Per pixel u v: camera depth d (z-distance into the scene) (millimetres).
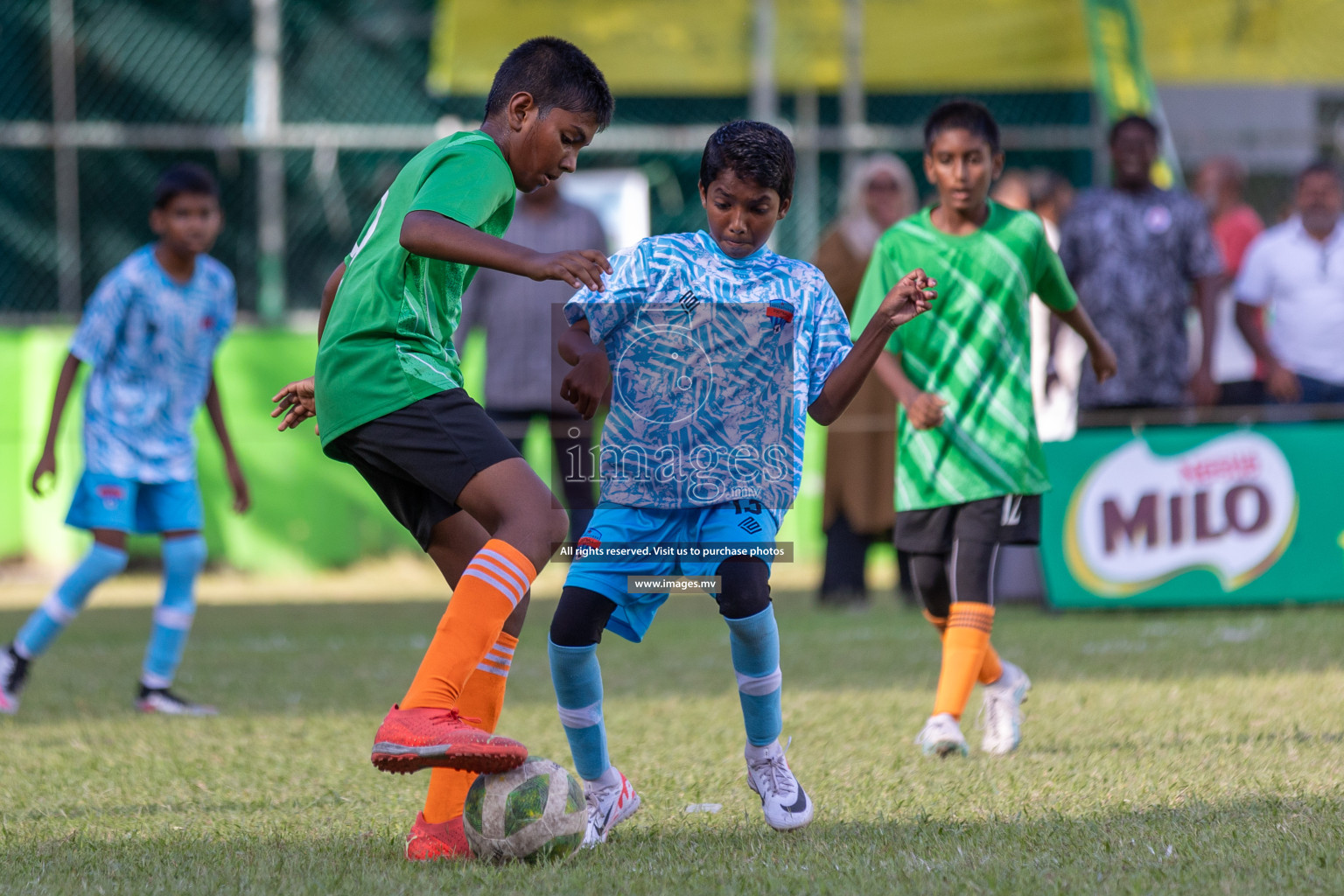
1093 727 16031
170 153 43188
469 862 10375
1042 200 30234
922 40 41125
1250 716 16188
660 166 44688
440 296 11156
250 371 40500
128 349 19672
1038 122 45125
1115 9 39469
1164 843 10320
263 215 42312
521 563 10336
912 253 15953
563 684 11195
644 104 44469
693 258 11453
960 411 15570
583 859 10438
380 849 10938
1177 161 40281
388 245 10773
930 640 25078
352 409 10680
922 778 13430
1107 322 27391
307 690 20844
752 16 40688
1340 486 28891
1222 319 32781
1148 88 38969
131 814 12438
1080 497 28828
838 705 18109
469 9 40125
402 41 45125
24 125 42156
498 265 9898
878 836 10984
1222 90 43406
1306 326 30828
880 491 30438
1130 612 29328
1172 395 27859
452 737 9781
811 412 11469
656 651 24766
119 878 9922
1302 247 30797
